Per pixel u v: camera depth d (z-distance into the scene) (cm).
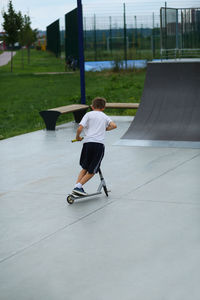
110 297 432
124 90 2592
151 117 1288
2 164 1031
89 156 732
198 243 550
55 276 482
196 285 447
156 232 591
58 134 1397
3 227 636
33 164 1019
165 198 737
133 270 486
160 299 424
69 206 717
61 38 6266
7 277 485
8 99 2512
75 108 1541
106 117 741
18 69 4572
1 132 1581
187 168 925
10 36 4703
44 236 596
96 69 3872
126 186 813
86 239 579
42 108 2133
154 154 1061
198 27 1695
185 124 1235
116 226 620
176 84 1323
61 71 4128
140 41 4991
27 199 764
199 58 1673
